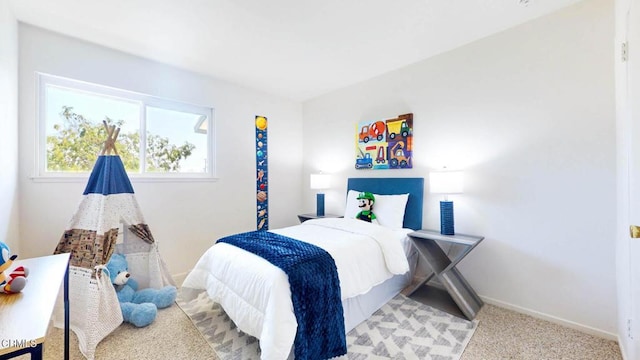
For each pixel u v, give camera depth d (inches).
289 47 98.7
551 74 79.4
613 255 70.2
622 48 60.4
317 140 156.2
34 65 84.5
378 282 80.1
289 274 59.4
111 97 101.5
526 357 63.3
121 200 86.4
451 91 101.3
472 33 90.1
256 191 144.8
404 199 111.7
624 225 60.4
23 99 82.8
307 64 113.3
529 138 83.5
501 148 89.1
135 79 104.3
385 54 104.4
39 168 87.3
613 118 70.1
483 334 72.9
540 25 81.1
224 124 131.3
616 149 69.1
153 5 74.4
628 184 56.5
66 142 93.4
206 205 125.3
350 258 74.3
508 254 87.7
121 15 79.0
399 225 109.0
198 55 104.7
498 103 89.7
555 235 79.0
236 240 81.0
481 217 93.5
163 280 95.8
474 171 95.3
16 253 80.3
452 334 72.9
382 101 124.0
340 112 143.3
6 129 72.7
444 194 102.4
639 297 49.9
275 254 67.2
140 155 108.7
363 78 128.8
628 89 55.8
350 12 78.3
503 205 88.7
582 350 65.7
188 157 122.7
